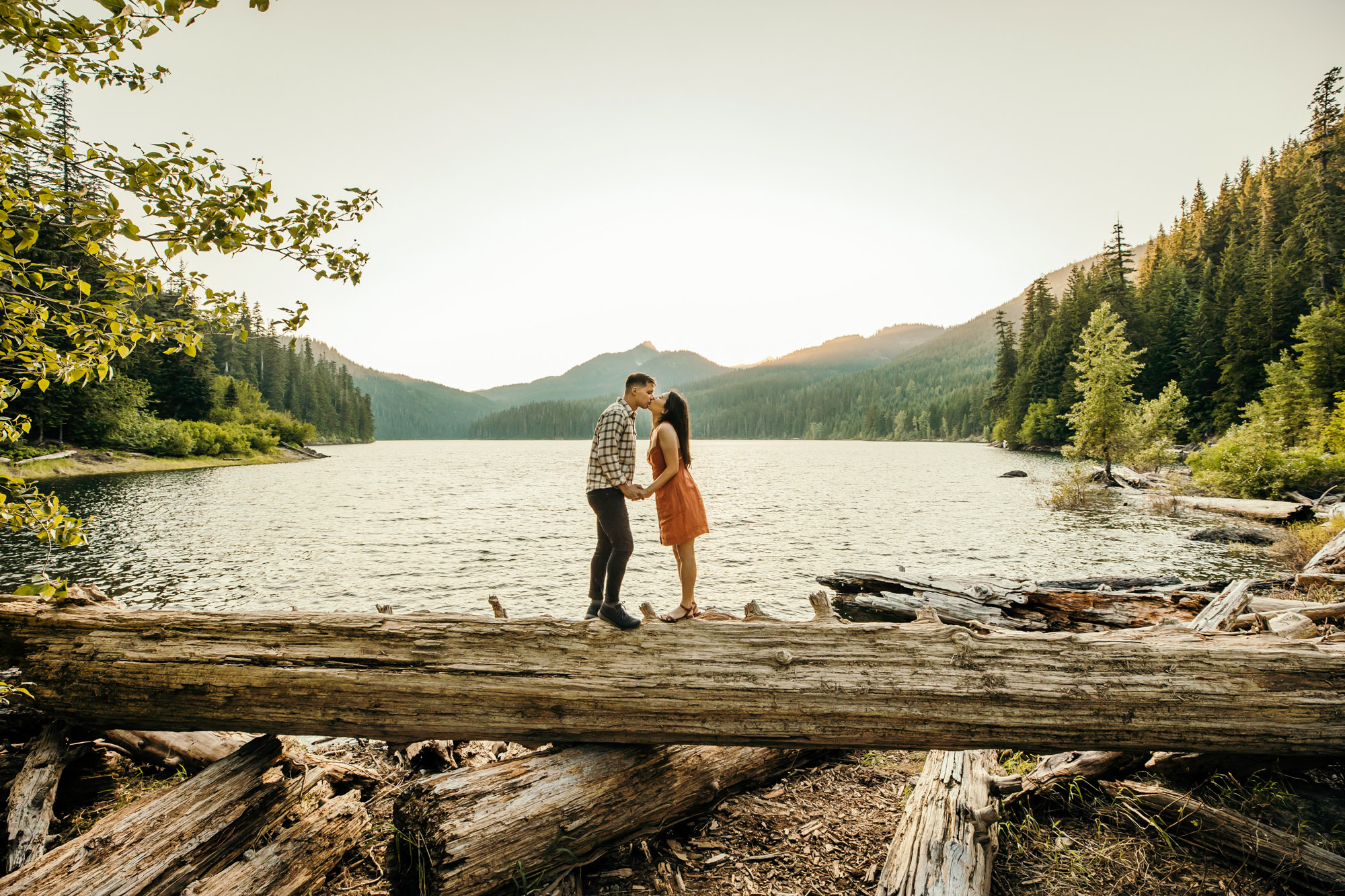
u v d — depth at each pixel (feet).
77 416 135.95
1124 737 11.37
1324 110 232.53
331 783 12.80
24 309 10.43
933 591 32.91
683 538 13.46
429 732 11.27
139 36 9.47
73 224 10.05
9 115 9.23
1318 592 27.99
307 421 372.58
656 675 11.21
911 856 10.12
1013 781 12.59
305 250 12.14
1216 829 10.77
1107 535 58.75
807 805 12.90
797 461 217.15
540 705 11.12
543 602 37.86
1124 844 11.25
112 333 11.10
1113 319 120.57
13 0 8.72
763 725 11.19
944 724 11.22
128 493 94.68
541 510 84.43
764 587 40.52
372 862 11.19
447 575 44.60
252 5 9.49
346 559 50.16
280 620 11.51
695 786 11.93
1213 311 169.99
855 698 11.16
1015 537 58.13
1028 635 11.96
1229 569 43.34
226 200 10.80
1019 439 222.69
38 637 11.54
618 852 11.47
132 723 11.53
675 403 13.98
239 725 11.32
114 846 9.09
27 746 12.01
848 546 54.39
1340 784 12.26
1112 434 120.06
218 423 210.38
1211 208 264.93
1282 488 76.84
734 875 10.80
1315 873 9.70
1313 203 183.32
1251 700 11.23
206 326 12.43
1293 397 118.62
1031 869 10.71
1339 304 119.24
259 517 73.20
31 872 8.63
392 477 147.74
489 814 9.89
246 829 10.29
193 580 42.01
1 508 10.35
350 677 11.00
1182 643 12.24
